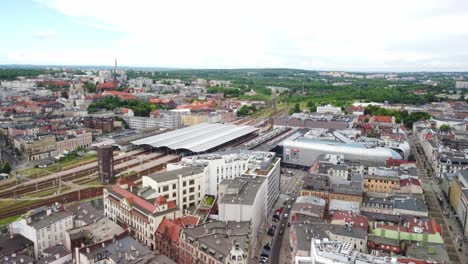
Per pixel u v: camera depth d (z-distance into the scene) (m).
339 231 189.75
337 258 140.00
